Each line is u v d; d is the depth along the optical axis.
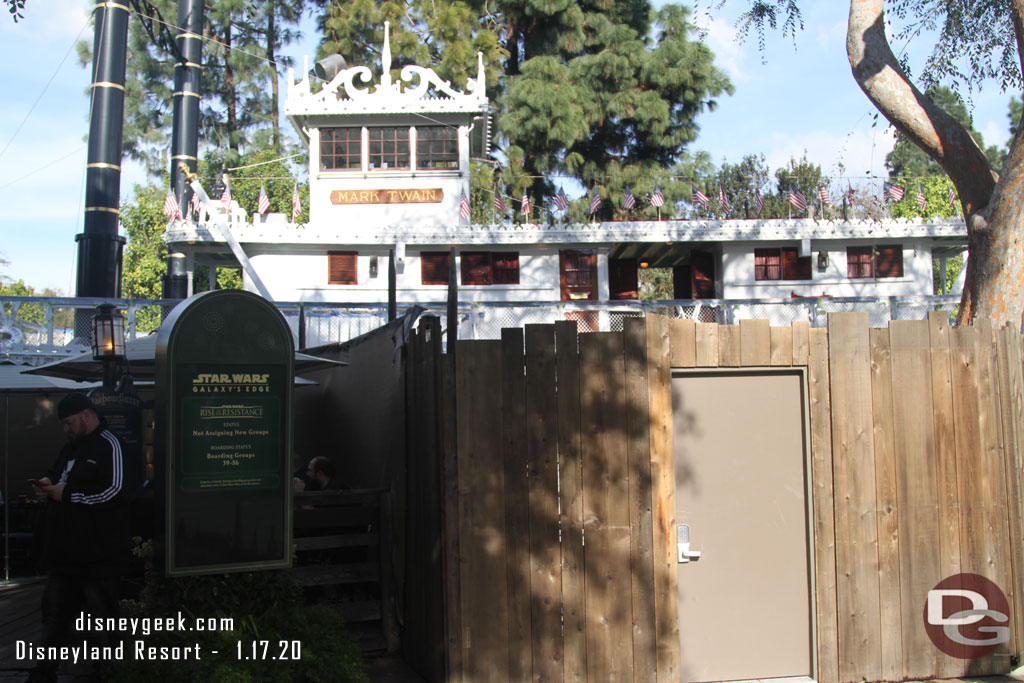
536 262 22.23
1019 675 6.54
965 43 11.76
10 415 14.73
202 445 5.61
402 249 21.30
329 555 7.63
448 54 30.98
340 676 5.69
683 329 6.43
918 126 8.81
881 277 22.70
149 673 5.21
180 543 5.51
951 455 6.68
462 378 6.18
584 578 6.16
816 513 6.47
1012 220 7.95
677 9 31.88
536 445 6.21
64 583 5.99
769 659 6.41
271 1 41.00
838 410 6.56
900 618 6.52
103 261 20.28
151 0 38.56
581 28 31.91
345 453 10.52
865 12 9.13
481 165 28.56
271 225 21.11
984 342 6.82
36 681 5.83
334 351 11.43
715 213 32.72
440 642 6.12
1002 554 6.68
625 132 33.75
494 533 6.12
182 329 5.61
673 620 6.23
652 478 6.27
